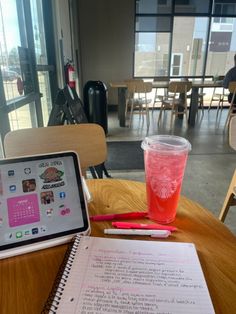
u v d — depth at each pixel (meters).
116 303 0.42
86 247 0.55
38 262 0.53
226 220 1.84
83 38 5.62
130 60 5.82
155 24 5.64
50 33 2.88
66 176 0.62
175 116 5.00
